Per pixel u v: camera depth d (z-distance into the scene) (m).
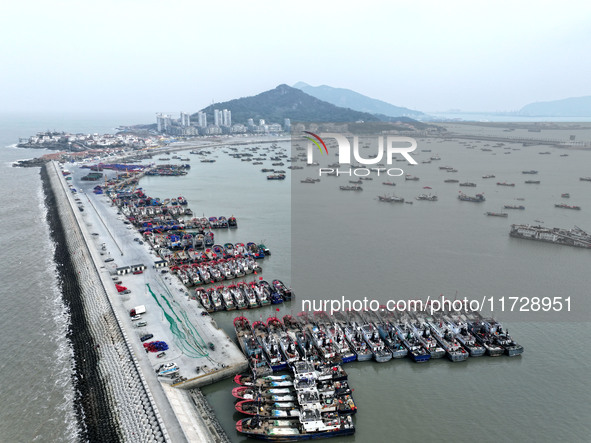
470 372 101.44
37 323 117.38
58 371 97.06
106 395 87.88
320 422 81.81
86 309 123.06
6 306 126.31
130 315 117.69
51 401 87.31
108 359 98.00
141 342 103.50
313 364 99.88
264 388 92.69
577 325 120.19
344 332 116.12
